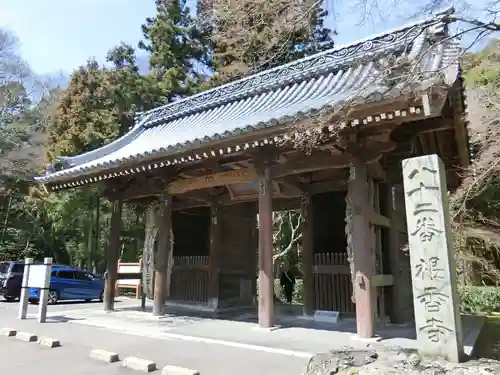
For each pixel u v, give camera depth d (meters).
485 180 9.33
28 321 8.74
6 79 30.61
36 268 9.19
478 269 14.08
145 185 10.08
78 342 6.43
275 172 7.80
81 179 9.99
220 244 11.12
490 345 6.11
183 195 10.45
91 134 18.09
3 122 27.02
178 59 23.27
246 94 11.70
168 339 6.59
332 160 7.20
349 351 4.29
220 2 6.32
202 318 9.10
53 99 28.09
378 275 7.02
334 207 9.12
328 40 12.16
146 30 23.86
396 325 7.52
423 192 4.39
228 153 7.63
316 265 9.02
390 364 3.71
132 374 4.66
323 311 8.62
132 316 9.47
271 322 7.46
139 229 19.66
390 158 7.84
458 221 10.68
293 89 10.51
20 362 5.24
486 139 8.40
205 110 12.73
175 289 11.66
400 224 8.56
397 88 5.09
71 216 19.80
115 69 20.23
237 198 10.78
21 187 24.25
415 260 4.27
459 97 6.30
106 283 10.55
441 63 5.49
